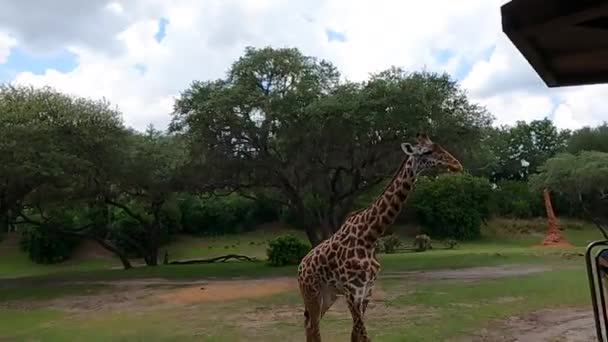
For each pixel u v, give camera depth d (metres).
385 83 18.38
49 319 12.66
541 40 2.51
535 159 55.31
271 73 20.17
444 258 22.75
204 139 20.11
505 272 17.58
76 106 21.12
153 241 29.31
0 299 16.67
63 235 31.08
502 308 10.74
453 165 6.95
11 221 27.05
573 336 8.26
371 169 21.27
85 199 26.20
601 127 53.47
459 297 12.30
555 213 46.66
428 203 42.25
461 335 8.54
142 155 23.84
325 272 7.07
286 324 10.23
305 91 19.33
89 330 10.58
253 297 14.17
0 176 18.91
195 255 38.38
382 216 6.99
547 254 24.31
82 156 21.17
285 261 22.80
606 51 2.73
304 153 20.25
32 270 33.78
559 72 3.06
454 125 19.02
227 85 20.56
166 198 27.58
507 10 2.25
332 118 18.09
